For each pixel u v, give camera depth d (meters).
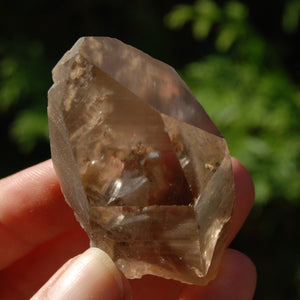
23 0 0.33
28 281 0.19
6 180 0.18
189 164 0.13
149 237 0.13
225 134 0.25
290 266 0.27
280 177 0.24
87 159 0.13
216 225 0.13
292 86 0.27
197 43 0.33
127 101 0.13
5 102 0.29
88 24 0.35
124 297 0.14
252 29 0.28
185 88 0.13
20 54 0.30
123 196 0.13
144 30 0.33
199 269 0.13
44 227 0.18
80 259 0.14
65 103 0.13
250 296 0.17
